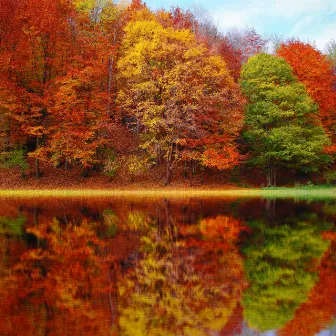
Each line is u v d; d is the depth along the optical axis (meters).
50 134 38.16
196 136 38.69
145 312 7.38
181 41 37.75
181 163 41.88
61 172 38.25
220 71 38.03
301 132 39.19
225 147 37.59
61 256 11.24
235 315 7.29
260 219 18.05
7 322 6.87
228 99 38.59
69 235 14.09
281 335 6.52
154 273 9.72
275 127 40.16
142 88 35.19
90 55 38.25
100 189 35.44
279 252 11.88
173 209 21.52
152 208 21.91
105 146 40.22
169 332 6.57
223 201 26.41
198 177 40.38
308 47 47.56
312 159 39.97
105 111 38.09
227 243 13.03
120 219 17.70
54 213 19.47
